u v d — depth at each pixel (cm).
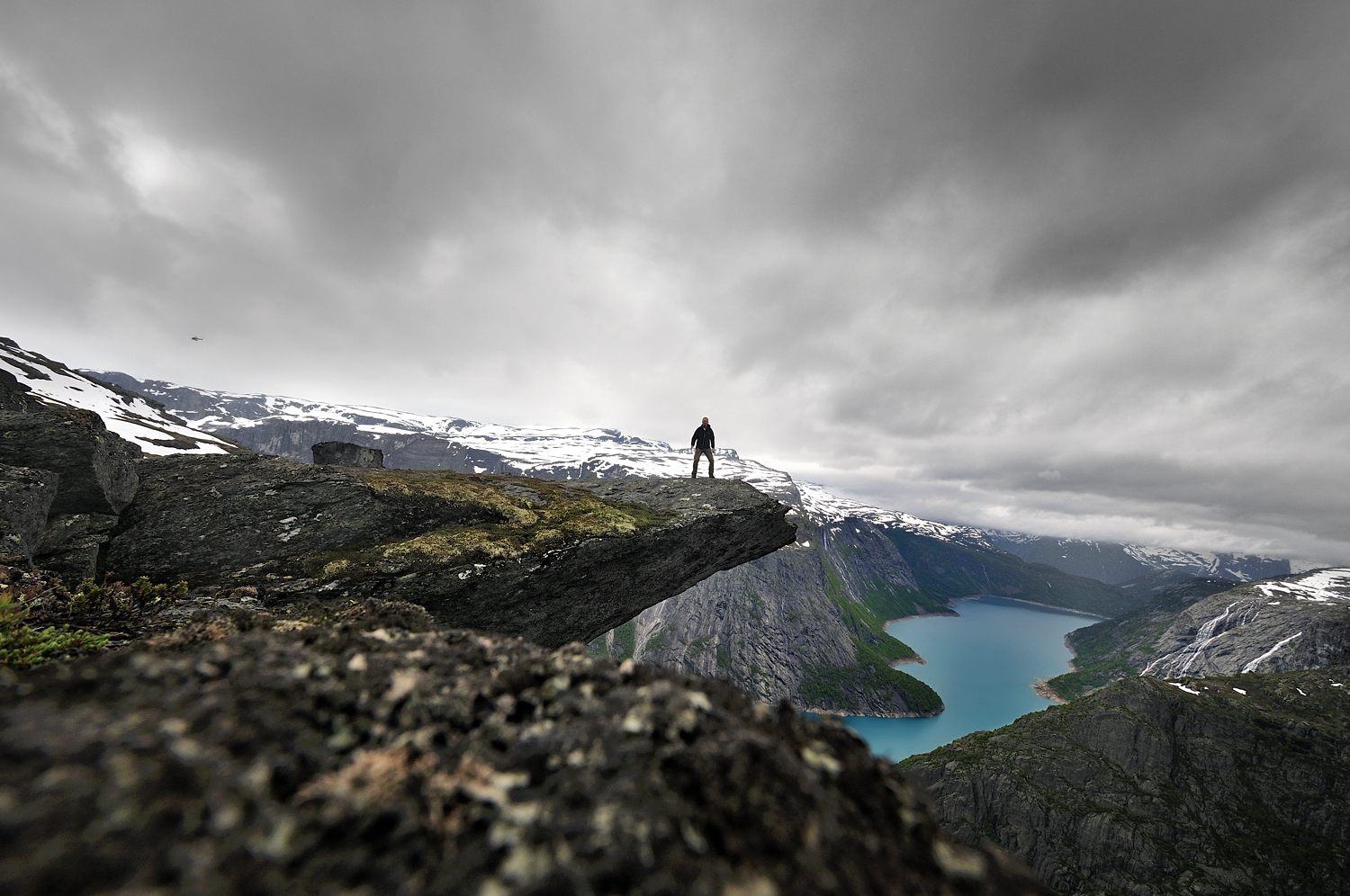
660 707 376
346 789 295
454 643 516
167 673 359
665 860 268
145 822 232
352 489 2012
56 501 1396
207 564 1544
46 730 277
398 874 255
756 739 346
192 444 6781
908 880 276
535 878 261
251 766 289
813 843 284
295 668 397
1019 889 281
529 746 353
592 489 3109
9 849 203
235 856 234
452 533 2011
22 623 922
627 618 2933
